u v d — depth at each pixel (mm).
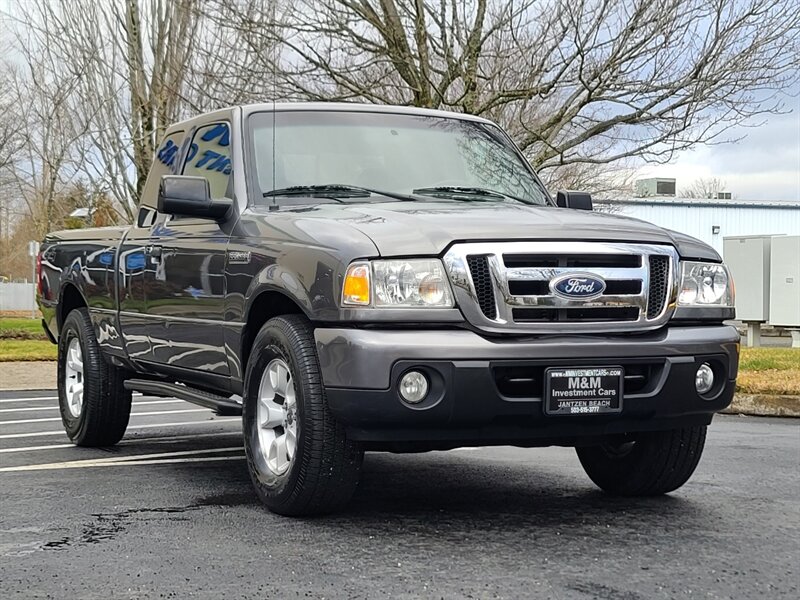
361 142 6168
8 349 18500
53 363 16500
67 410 7836
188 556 4281
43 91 20297
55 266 8234
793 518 5102
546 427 4664
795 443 7930
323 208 5438
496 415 4531
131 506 5340
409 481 6164
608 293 4766
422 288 4555
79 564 4172
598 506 5391
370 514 5125
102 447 7711
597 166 23297
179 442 8055
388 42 14648
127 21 17594
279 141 6027
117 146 18500
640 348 4742
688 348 4871
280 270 5016
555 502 5504
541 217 5004
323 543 4496
